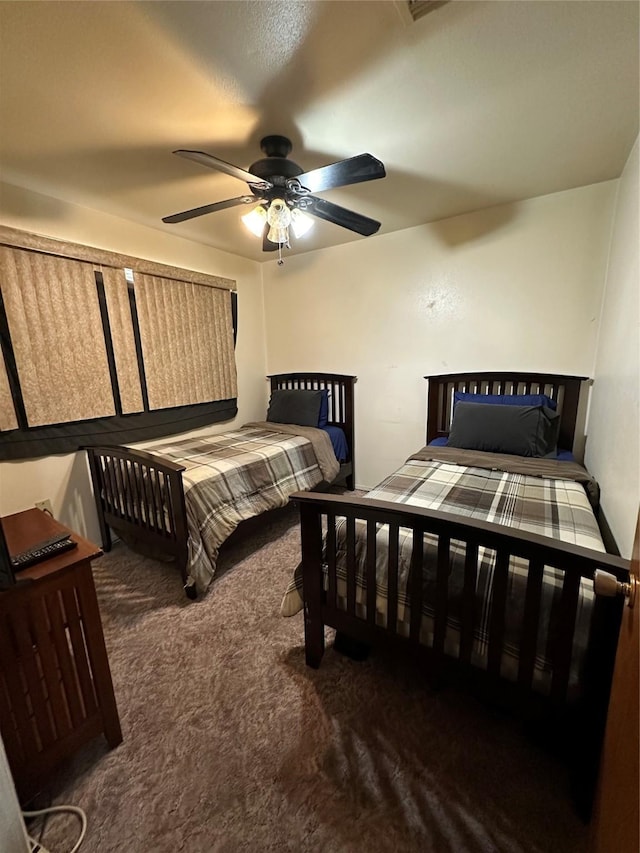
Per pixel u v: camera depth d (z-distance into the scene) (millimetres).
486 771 1182
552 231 2486
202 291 3248
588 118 1606
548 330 2602
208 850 1007
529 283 2617
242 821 1066
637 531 782
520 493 1821
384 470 3514
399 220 2861
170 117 1539
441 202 2537
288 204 1808
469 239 2781
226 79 1327
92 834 1047
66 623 1144
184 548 2074
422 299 3057
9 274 2109
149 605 2027
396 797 1114
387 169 2049
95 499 2592
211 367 3381
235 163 1913
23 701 1060
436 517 1151
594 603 972
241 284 3697
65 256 2318
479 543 1106
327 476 3154
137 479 2283
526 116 1589
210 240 3162
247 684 1519
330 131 1667
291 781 1163
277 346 3961
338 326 3533
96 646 1213
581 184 2314
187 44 1167
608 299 2215
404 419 3326
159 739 1305
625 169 2020
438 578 1203
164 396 2986
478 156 1930
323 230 3004
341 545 1491
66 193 2240
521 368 2730
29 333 2205
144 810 1098
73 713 1175
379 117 1573
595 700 994
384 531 1451
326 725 1341
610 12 1084
